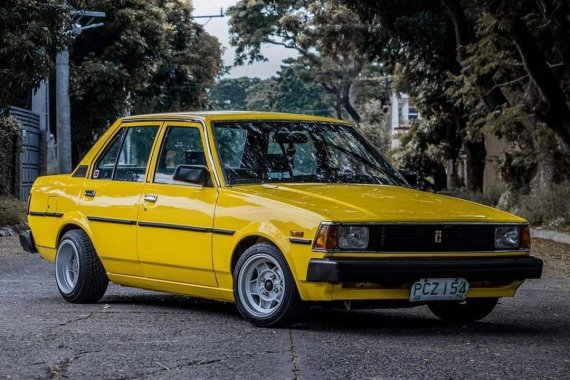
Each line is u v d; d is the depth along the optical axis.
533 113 22.88
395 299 8.04
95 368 6.47
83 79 36.03
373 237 7.86
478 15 26.73
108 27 37.34
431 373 6.47
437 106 39.66
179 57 48.88
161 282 9.26
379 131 78.06
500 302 11.09
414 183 9.62
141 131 9.73
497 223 8.33
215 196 8.66
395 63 37.03
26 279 13.04
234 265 8.47
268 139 9.12
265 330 8.11
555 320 9.51
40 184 10.82
